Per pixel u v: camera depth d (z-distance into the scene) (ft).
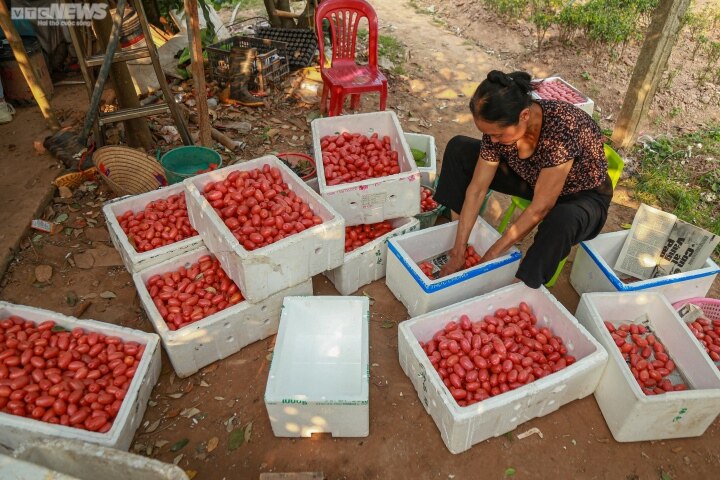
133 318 11.31
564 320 9.93
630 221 14.43
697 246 11.31
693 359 9.73
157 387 9.96
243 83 18.22
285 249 9.57
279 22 22.66
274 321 10.75
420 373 9.21
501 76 8.32
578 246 12.91
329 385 9.70
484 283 10.88
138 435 9.16
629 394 8.71
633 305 10.62
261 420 9.48
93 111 13.99
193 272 10.86
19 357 9.34
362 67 17.53
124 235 10.80
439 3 29.30
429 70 22.08
